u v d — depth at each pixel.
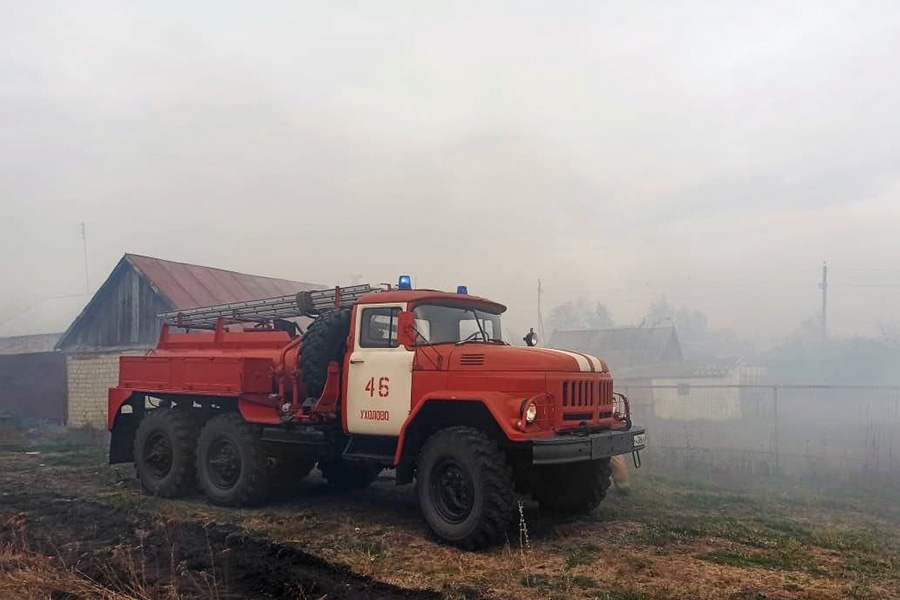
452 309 7.70
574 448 6.18
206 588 5.25
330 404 7.73
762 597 5.02
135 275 17.73
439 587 5.25
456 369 6.76
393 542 6.54
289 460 8.40
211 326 10.55
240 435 8.16
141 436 9.29
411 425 6.91
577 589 5.17
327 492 9.20
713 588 5.21
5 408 20.00
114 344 18.09
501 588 5.21
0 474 10.58
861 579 5.44
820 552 6.27
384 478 10.04
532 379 6.36
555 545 6.42
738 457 11.01
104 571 5.55
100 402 18.02
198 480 8.62
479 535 6.15
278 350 8.64
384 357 7.30
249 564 5.86
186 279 18.03
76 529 7.10
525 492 7.07
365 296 7.67
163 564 5.92
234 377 8.30
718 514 7.82
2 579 5.41
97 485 9.59
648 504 8.31
